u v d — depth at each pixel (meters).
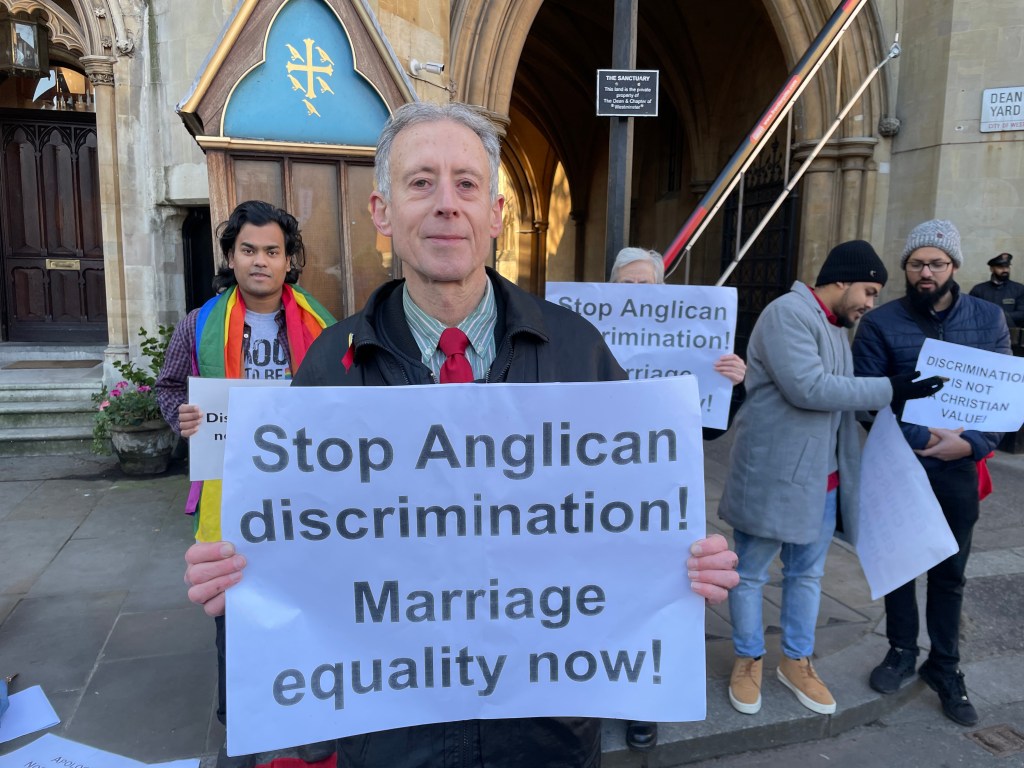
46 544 4.26
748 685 2.69
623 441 1.26
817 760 2.56
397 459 1.23
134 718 2.61
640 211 14.02
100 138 6.11
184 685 2.82
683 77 10.88
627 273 2.78
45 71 6.48
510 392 1.23
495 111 6.45
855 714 2.74
